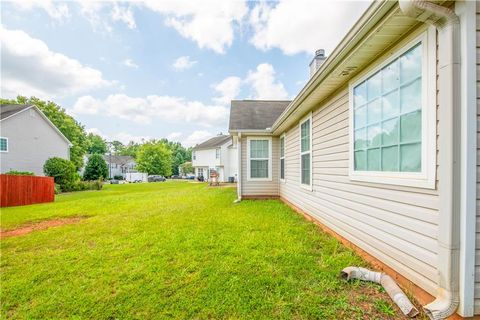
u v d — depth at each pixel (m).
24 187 9.97
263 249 3.45
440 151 1.85
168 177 46.91
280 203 7.93
